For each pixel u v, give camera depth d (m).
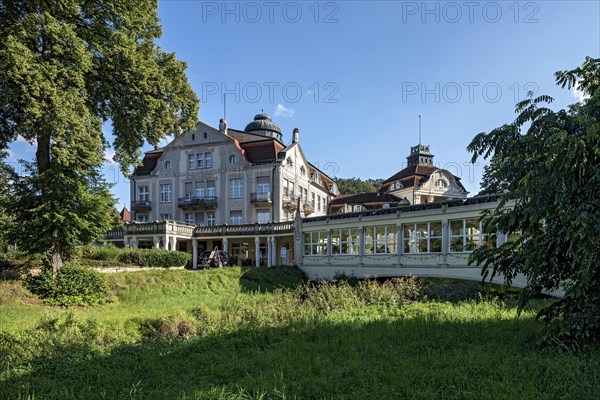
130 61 19.47
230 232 38.16
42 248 17.77
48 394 6.35
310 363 7.38
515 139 8.00
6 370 7.75
